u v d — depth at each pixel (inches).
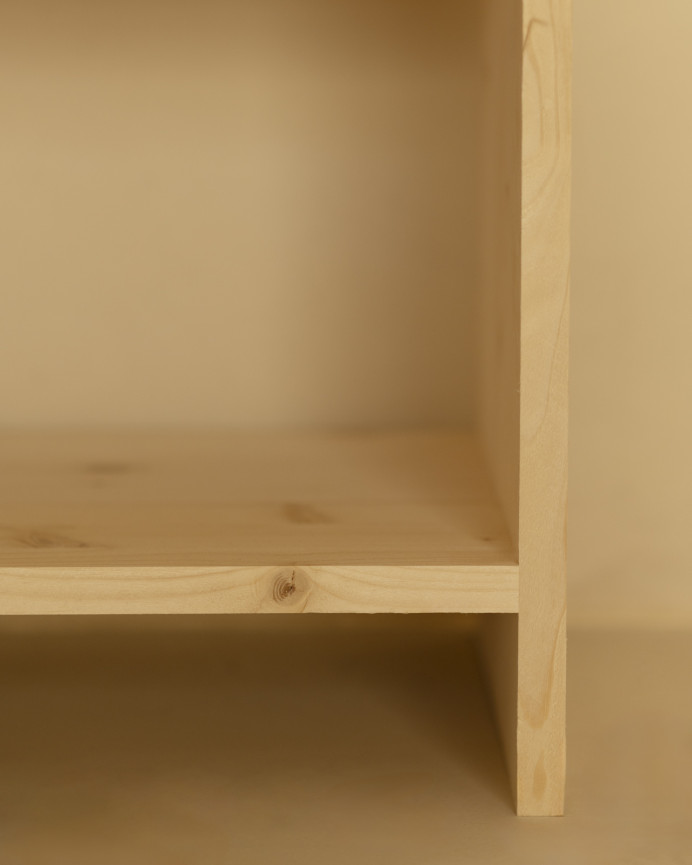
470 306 51.4
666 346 50.3
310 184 51.1
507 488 42.1
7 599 40.1
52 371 51.9
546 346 39.6
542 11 38.8
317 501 44.4
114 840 40.4
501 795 41.8
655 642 49.4
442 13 50.1
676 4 49.1
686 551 50.9
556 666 40.6
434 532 42.1
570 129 39.1
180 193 51.1
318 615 50.9
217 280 51.6
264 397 52.1
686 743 43.6
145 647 49.8
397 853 39.8
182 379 52.0
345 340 51.8
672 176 49.7
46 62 50.5
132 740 44.4
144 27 50.3
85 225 51.3
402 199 51.1
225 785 42.3
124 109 50.8
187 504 44.2
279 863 39.6
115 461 48.3
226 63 50.5
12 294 51.6
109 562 40.2
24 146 50.9
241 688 47.2
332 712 45.8
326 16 50.3
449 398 51.9
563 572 40.1
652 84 49.3
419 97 50.6
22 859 39.8
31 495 44.9
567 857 39.6
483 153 47.4
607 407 50.5
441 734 44.5
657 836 40.3
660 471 50.7
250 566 40.0
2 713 45.8
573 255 49.9
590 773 42.4
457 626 50.8
